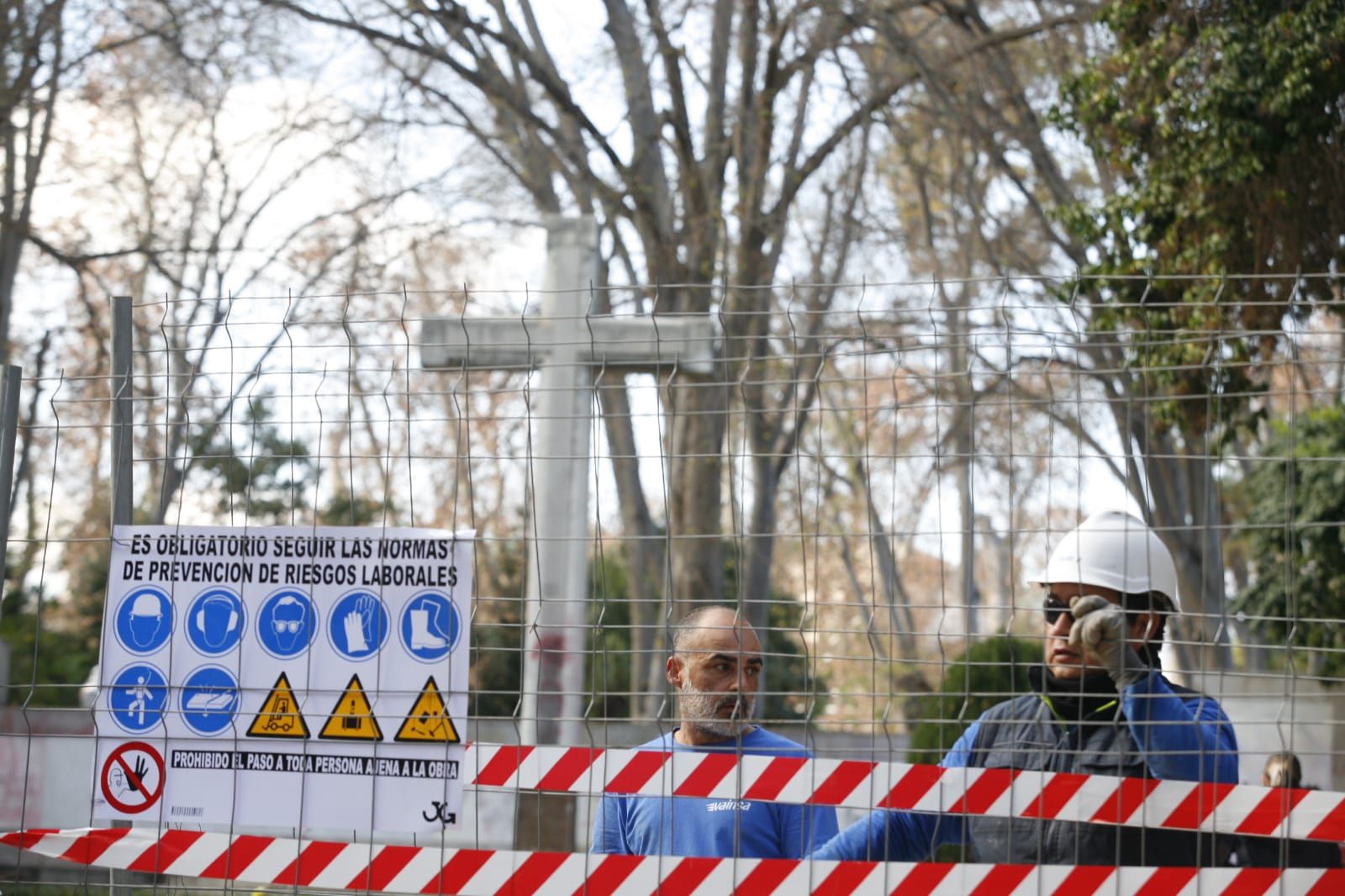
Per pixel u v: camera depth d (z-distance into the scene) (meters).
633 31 19.38
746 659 3.79
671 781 3.43
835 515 19.17
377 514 13.00
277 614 3.70
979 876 3.30
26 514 21.30
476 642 3.66
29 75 17.95
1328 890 3.15
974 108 19.39
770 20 19.28
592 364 3.49
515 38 19.19
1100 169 14.80
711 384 3.41
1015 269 20.20
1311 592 14.15
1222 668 3.37
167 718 3.71
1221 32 9.17
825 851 3.63
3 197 20.27
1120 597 3.51
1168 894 3.20
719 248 20.03
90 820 3.96
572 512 6.11
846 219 20.80
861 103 19.81
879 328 14.41
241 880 3.62
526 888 3.49
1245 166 8.97
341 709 3.63
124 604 3.77
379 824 3.57
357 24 18.88
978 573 25.56
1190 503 9.44
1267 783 4.71
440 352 4.56
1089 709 3.52
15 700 12.16
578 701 4.47
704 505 16.06
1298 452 15.13
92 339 22.02
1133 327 9.58
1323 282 9.10
